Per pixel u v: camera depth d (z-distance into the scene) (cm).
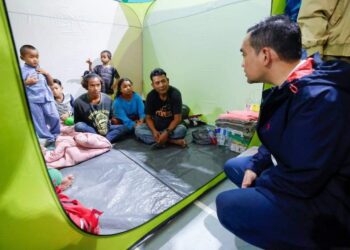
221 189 151
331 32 124
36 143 61
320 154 59
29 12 231
